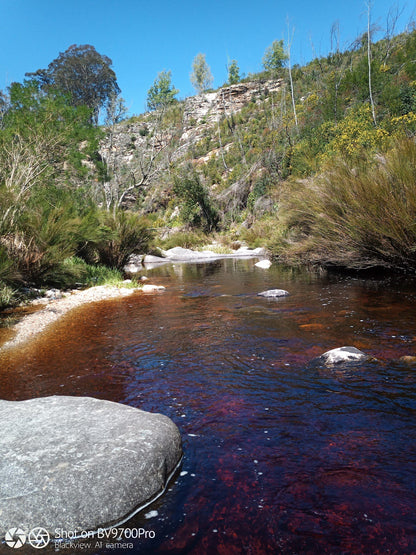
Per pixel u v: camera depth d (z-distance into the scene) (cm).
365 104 2295
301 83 4862
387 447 188
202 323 468
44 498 142
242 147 4291
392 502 150
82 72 4600
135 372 312
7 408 211
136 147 3328
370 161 751
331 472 170
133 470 157
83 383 293
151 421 194
